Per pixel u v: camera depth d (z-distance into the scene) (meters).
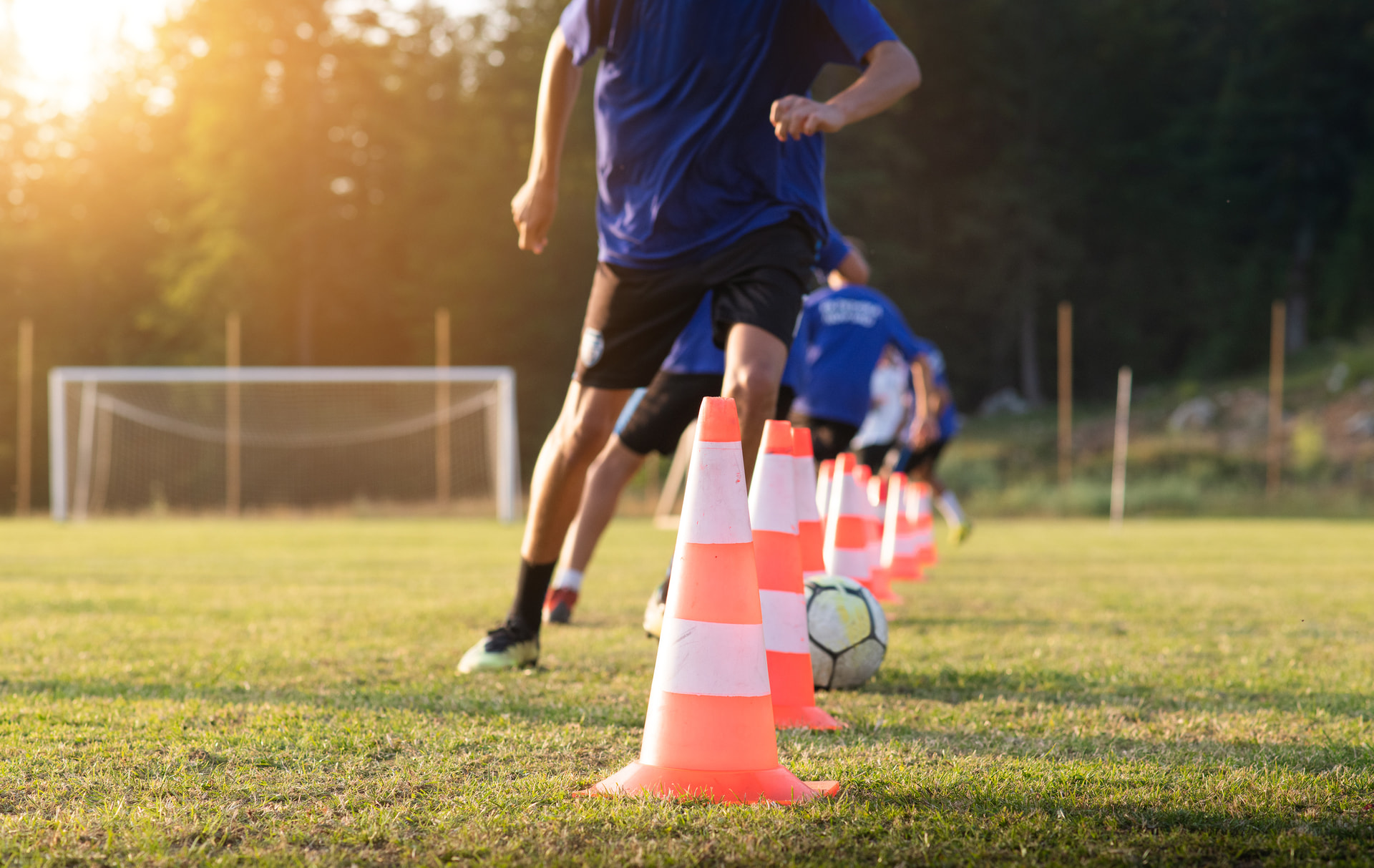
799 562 3.28
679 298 3.76
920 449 11.06
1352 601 7.05
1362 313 43.62
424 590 7.66
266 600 6.94
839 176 42.62
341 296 42.75
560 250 41.41
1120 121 51.94
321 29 41.44
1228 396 36.59
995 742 2.96
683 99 3.64
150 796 2.38
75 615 6.03
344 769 2.59
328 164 42.34
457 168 42.88
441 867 1.96
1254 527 19.55
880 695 3.73
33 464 37.34
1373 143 46.88
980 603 6.93
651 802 2.29
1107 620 5.96
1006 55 49.38
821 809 2.27
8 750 2.76
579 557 5.80
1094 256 51.66
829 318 8.84
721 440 2.53
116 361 41.22
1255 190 47.62
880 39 3.48
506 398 23.16
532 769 2.61
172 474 31.77
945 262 49.22
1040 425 39.88
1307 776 2.56
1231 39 53.09
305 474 32.81
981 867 1.95
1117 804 2.31
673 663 2.46
